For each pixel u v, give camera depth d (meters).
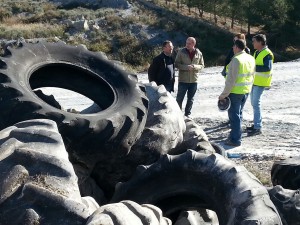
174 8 43.66
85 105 14.17
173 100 6.58
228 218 4.43
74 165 4.94
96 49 30.27
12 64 5.19
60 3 37.97
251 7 42.00
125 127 5.11
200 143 6.46
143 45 31.09
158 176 4.93
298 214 5.09
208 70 21.19
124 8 36.53
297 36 41.66
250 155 9.52
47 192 2.99
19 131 3.43
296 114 13.11
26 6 36.56
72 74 6.01
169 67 10.97
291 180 6.39
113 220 3.06
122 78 6.04
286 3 41.44
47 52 5.82
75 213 2.97
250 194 4.38
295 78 18.33
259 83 10.92
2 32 30.34
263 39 10.91
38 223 2.90
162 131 5.91
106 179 5.50
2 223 2.91
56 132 3.49
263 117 12.72
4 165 3.10
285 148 10.07
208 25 36.19
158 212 3.67
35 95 4.96
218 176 4.69
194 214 4.99
